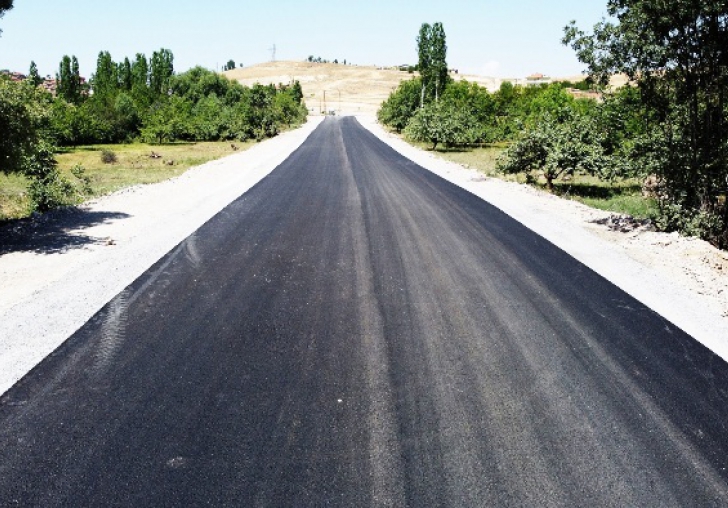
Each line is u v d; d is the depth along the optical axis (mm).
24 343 5141
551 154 16953
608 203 15039
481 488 3240
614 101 12391
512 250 8641
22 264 7719
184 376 4578
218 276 7230
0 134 9859
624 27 10336
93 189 16781
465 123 36969
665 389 4434
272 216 11180
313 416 3992
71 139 42500
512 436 3770
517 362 4871
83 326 5559
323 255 8273
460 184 16250
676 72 10734
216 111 51812
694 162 10766
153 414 4000
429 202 12922
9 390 4320
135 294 6504
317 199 13289
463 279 7164
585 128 17438
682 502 3158
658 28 10016
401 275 7312
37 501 3111
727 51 9859
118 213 11562
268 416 3990
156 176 21672
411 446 3643
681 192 10875
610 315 5980
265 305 6207
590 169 16953
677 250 8852
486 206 12508
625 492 3230
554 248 8812
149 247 8641
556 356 4996
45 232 9719
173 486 3234
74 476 3322
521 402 4207
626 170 13469
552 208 12594
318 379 4543
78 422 3896
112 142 47125
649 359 4957
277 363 4824
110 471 3371
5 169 10312
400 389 4387
